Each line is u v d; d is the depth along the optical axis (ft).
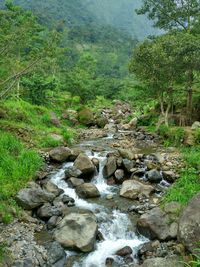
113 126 95.61
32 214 40.93
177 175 49.52
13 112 73.82
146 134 80.89
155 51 76.28
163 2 95.96
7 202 41.09
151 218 37.76
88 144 70.95
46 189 45.68
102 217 40.22
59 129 77.97
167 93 86.79
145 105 115.85
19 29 63.46
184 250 33.53
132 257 34.19
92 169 51.44
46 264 31.99
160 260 31.53
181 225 34.81
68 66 254.47
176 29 98.48
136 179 50.67
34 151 55.16
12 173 46.57
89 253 34.55
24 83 99.96
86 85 163.22
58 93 134.82
